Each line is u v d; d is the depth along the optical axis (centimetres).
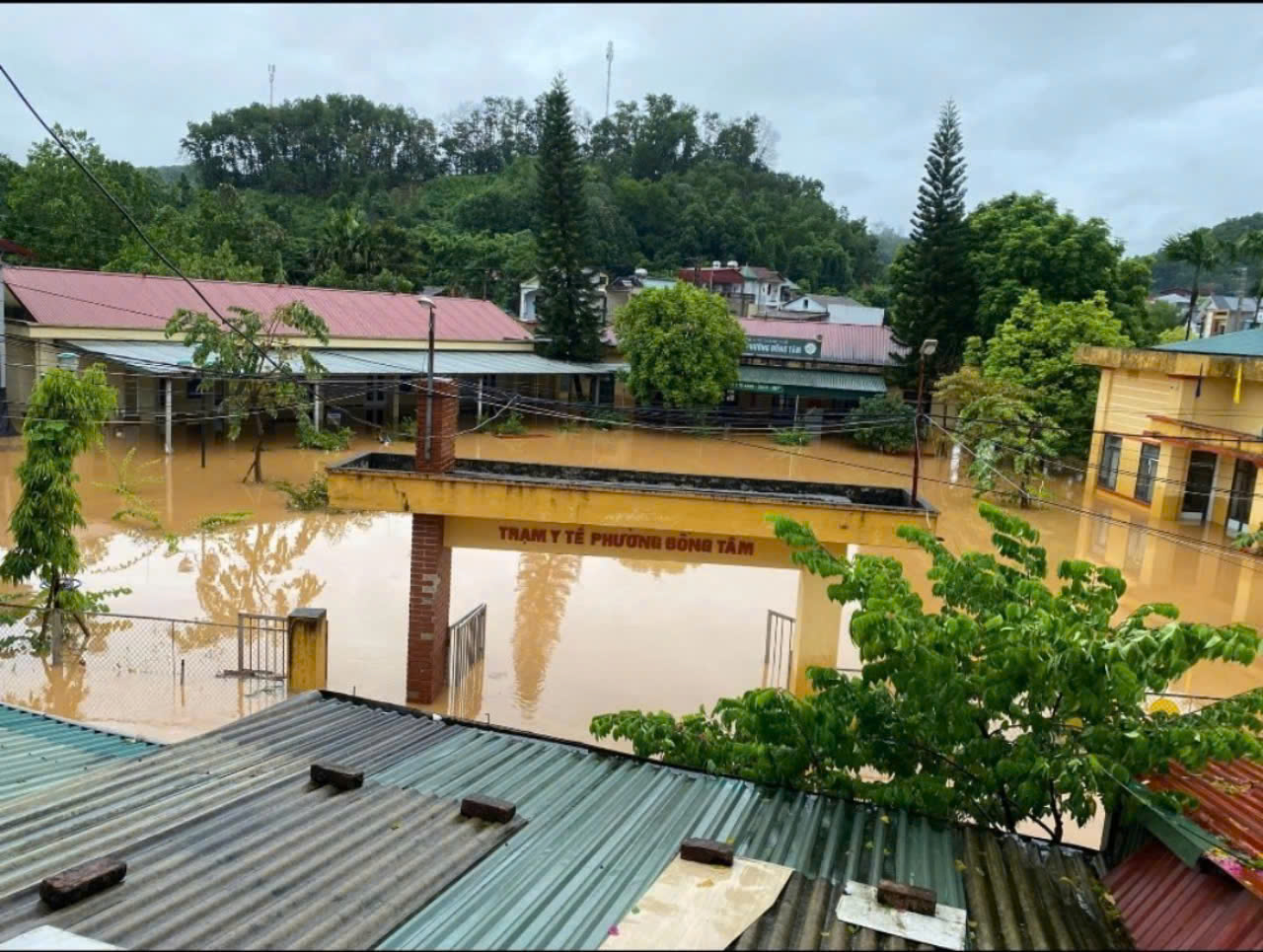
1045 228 3969
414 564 1170
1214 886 434
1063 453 3312
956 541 2403
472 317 4131
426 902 391
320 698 731
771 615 1424
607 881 422
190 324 2578
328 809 488
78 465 2639
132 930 354
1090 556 2253
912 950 384
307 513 2262
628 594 1786
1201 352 2694
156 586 1678
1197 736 518
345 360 3300
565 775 575
